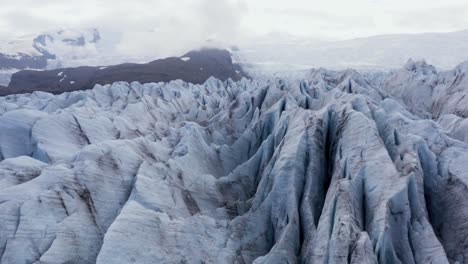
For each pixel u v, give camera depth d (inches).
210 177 1114.7
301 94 1809.8
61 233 799.7
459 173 959.6
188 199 1002.7
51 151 1206.3
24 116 1337.4
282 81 2439.7
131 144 1155.3
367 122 1061.8
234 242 893.2
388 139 1101.1
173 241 832.3
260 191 1050.1
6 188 861.8
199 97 2815.0
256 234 935.0
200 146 1289.4
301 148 1063.6
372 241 777.6
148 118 2044.8
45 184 888.9
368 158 960.9
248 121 1771.7
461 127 1344.7
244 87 3321.9
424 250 783.1
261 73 6560.0
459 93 1945.1
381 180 893.2
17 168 971.9
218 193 1085.1
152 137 1471.5
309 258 806.5
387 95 1957.4
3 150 1231.5
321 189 1029.8
